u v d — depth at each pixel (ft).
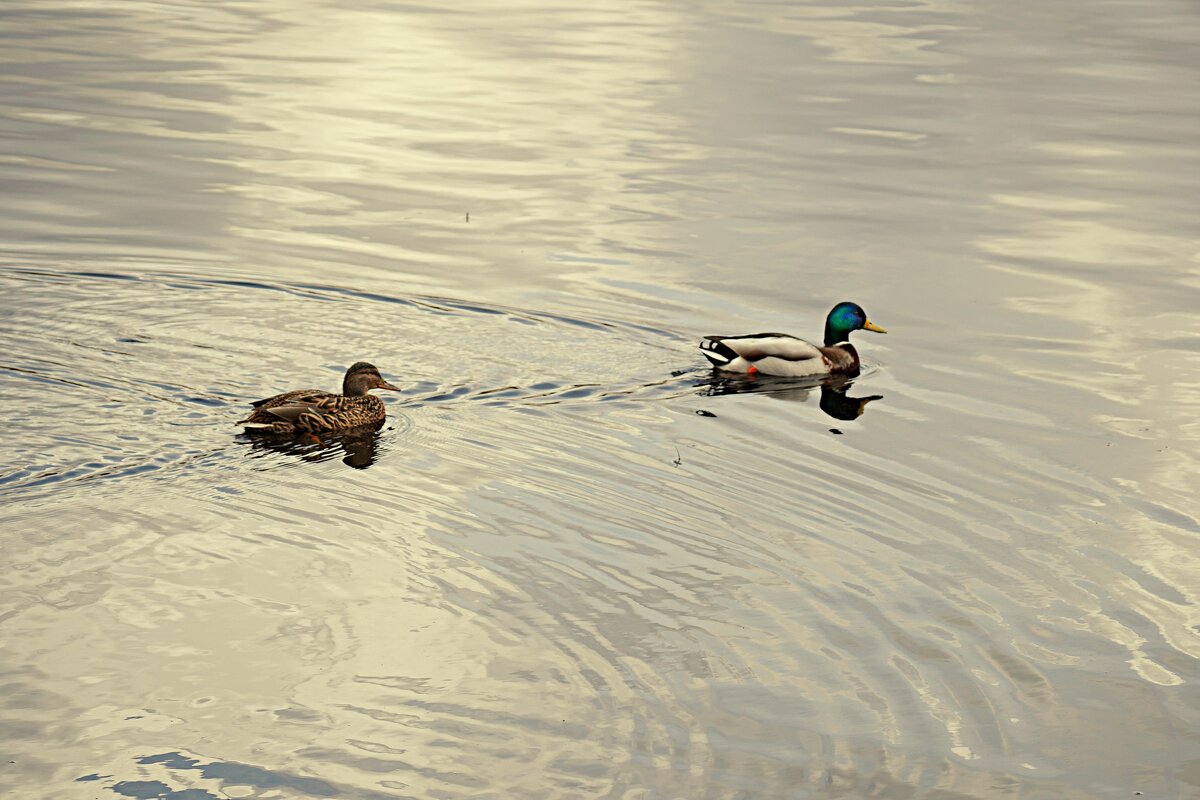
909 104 111.34
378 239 75.00
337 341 60.08
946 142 100.37
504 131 99.60
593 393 56.18
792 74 120.57
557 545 42.60
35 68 114.21
